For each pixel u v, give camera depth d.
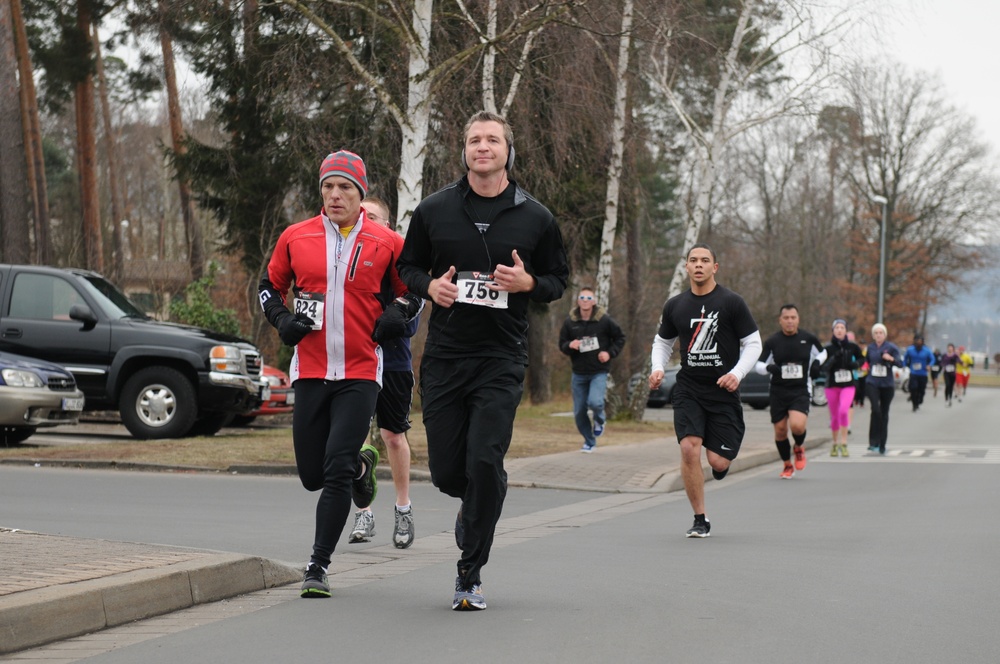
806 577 11.59
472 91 28.12
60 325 28.39
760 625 9.24
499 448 9.62
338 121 29.83
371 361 10.76
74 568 10.00
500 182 9.85
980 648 8.52
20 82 54.16
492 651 8.31
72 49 49.38
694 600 10.30
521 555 13.20
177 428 27.95
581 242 40.31
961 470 25.86
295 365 10.81
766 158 85.69
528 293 9.77
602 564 12.46
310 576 10.40
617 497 20.41
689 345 15.09
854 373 30.41
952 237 95.00
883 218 84.62
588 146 34.34
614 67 33.25
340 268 10.68
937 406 66.94
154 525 14.92
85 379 28.27
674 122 41.16
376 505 18.20
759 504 19.33
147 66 45.66
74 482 20.08
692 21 35.81
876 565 12.38
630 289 58.81
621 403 41.81
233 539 13.86
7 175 40.50
